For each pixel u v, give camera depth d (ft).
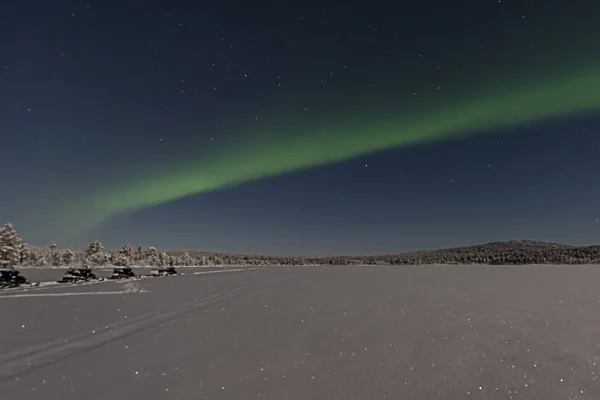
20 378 9.30
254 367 10.13
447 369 9.97
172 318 17.76
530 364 10.39
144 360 10.76
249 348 12.12
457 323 15.93
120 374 9.57
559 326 15.20
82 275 56.24
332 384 8.87
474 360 10.75
